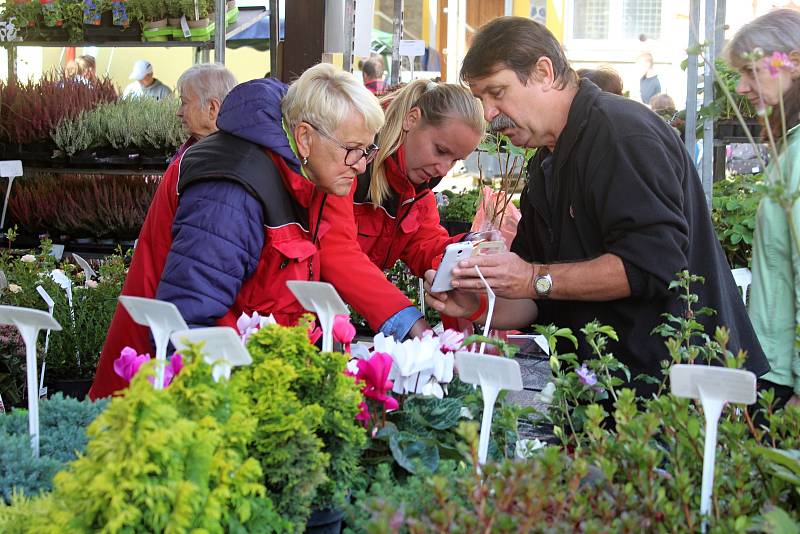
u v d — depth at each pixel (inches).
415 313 112.3
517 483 49.9
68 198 236.1
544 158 110.7
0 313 63.3
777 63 64.5
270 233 99.8
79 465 46.8
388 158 123.6
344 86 99.4
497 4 514.9
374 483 60.5
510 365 63.2
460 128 119.8
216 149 99.8
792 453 60.6
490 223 153.6
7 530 51.3
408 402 78.8
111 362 108.2
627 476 58.6
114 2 242.7
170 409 46.7
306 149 100.2
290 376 59.5
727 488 59.7
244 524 52.5
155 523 45.9
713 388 56.0
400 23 241.9
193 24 239.0
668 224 93.7
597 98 100.1
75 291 169.6
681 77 486.0
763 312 111.7
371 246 131.3
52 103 237.0
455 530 48.8
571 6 511.8
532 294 99.0
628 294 95.4
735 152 287.0
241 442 52.7
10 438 62.0
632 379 98.0
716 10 190.9
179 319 60.2
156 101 243.0
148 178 250.2
